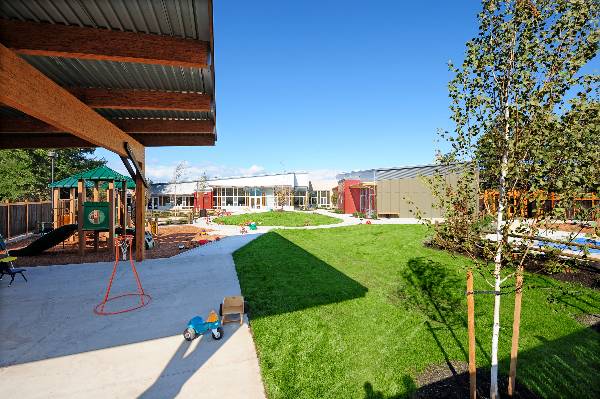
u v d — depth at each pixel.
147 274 9.40
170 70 6.45
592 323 5.73
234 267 10.20
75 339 5.21
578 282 7.64
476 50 3.52
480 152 3.59
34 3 4.26
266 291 7.64
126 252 11.97
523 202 3.34
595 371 4.27
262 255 12.02
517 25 3.26
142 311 6.45
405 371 4.29
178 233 19.45
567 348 4.87
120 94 7.44
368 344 5.02
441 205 3.91
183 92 7.70
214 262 10.97
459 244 3.89
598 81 2.88
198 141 11.67
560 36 3.03
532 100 2.90
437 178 3.98
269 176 43.91
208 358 4.64
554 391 3.85
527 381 4.05
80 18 4.65
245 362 4.54
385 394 3.81
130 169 10.70
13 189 27.17
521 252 3.69
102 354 4.73
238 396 3.78
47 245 12.34
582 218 3.14
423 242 13.25
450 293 7.26
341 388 3.92
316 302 6.84
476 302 6.69
